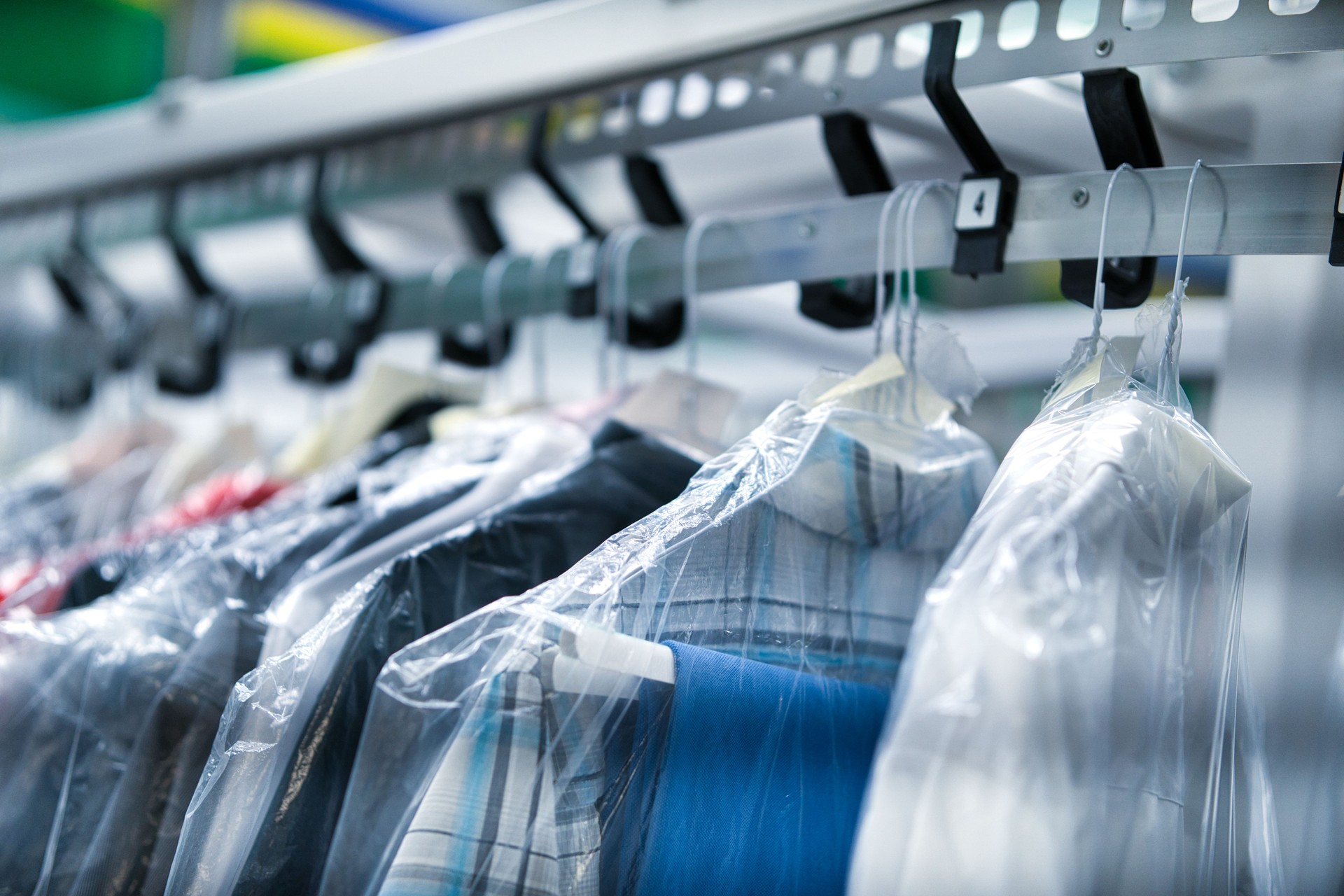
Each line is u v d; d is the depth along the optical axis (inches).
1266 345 31.7
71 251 47.5
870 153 28.9
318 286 41.6
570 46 31.8
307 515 29.7
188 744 24.9
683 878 20.8
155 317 45.5
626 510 25.7
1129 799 18.2
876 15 27.1
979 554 17.1
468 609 23.6
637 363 66.4
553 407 35.5
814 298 29.1
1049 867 15.2
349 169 39.8
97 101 66.9
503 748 19.1
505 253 38.1
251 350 42.5
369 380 38.7
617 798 20.2
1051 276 71.7
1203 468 21.6
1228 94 29.3
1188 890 21.2
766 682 22.5
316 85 37.6
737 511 23.1
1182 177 23.5
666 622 21.5
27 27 66.6
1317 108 29.1
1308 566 30.4
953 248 26.0
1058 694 15.9
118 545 33.5
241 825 21.7
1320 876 26.6
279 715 22.1
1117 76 24.3
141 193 45.1
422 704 19.9
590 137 33.4
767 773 22.3
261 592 26.9
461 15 71.7
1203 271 64.8
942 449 27.0
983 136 25.9
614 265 32.8
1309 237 22.3
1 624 27.2
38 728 26.1
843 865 24.1
